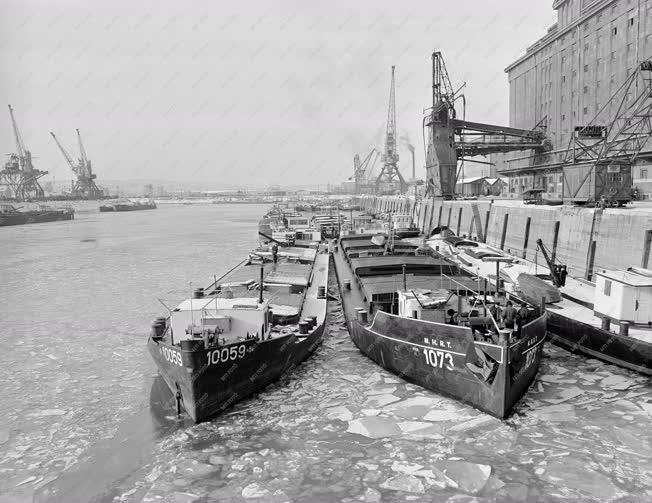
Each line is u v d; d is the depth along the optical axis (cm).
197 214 16925
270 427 1439
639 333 1781
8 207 13862
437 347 1536
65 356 2130
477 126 5984
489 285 2308
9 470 1270
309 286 2877
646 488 1122
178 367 1437
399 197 9925
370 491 1139
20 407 1627
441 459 1256
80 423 1509
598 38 5791
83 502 1136
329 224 6931
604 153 3600
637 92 5028
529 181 7738
